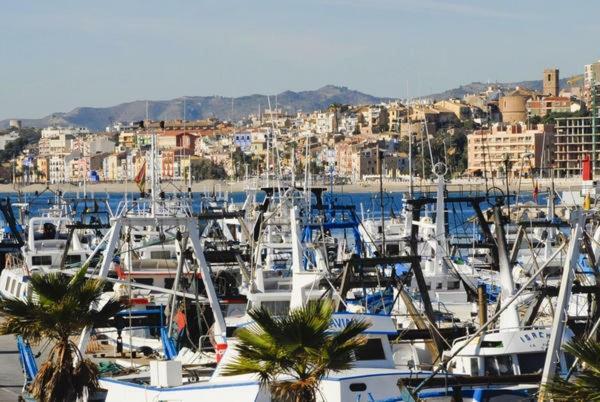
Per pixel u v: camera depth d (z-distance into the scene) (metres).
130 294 78.56
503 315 63.44
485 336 58.59
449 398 53.56
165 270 85.88
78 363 57.56
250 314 50.72
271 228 97.69
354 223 97.12
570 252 51.56
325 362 48.53
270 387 49.25
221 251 84.19
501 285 70.69
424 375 55.53
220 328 69.75
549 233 90.19
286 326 48.50
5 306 57.28
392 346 62.88
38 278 58.22
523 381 52.56
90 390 57.78
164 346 72.62
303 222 98.81
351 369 55.28
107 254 68.44
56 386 56.72
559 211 111.94
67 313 56.69
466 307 83.81
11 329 57.09
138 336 81.25
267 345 48.53
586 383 42.81
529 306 67.94
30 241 107.00
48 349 80.12
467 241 112.38
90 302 58.34
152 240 94.38
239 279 85.56
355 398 54.12
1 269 123.00
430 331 62.56
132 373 68.25
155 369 61.50
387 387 54.66
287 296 76.56
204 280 70.56
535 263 75.81
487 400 53.75
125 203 86.44
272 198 98.75
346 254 94.88
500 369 58.16
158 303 81.94
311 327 48.34
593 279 74.19
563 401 43.16
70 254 105.50
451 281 87.31
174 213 87.00
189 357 69.50
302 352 48.38
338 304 64.81
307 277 70.88
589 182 95.31
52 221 126.69
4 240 130.62
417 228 97.75
